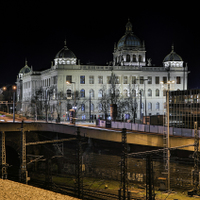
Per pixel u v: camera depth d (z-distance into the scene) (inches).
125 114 5305.1
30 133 3260.3
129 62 5915.4
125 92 5693.9
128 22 6151.6
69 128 2832.2
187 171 2011.6
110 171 2532.0
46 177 2470.5
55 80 5590.6
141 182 2271.2
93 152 2682.1
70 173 2854.3
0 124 2888.8
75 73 5492.1
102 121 3316.9
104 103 5191.9
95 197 2025.1
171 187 2059.5
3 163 1863.9
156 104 5807.1
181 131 2194.9
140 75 5753.0
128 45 5944.9
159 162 2178.9
